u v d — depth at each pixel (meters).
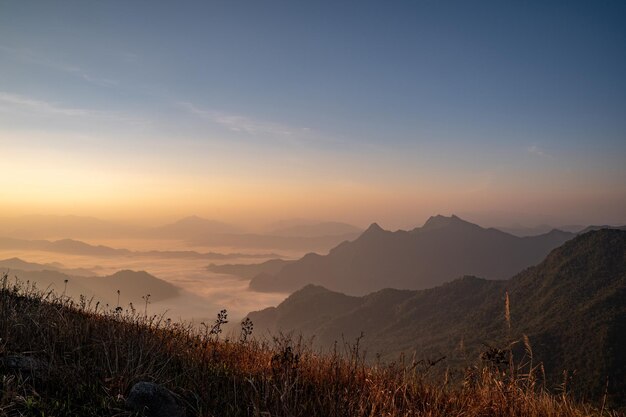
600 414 3.89
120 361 4.53
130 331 5.27
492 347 4.64
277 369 4.62
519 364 4.50
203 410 3.88
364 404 4.20
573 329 117.25
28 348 4.53
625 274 160.88
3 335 4.66
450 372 4.86
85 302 6.12
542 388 4.46
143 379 4.20
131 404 3.64
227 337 6.02
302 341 5.47
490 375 4.60
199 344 5.52
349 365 4.92
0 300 5.59
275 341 5.47
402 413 4.13
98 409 3.54
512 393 4.39
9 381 3.49
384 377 4.91
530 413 4.25
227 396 4.21
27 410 3.32
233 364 5.25
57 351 4.57
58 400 3.55
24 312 5.32
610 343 102.56
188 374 4.59
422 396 4.66
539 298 171.50
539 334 119.69
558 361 104.12
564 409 4.17
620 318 114.62
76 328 5.05
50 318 5.30
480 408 4.29
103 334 5.11
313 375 4.92
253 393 4.23
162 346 5.21
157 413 3.63
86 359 4.37
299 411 3.87
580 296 155.25
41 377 3.89
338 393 4.29
